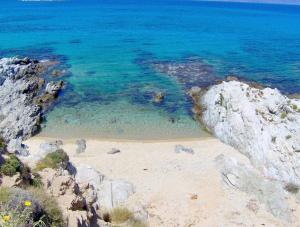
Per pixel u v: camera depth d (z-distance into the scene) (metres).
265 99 36.94
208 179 28.31
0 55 67.75
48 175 18.70
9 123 37.94
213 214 23.73
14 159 17.08
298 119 33.00
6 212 10.11
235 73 59.41
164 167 30.69
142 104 45.50
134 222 21.70
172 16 159.75
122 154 33.41
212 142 36.81
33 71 55.56
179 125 40.50
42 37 89.19
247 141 33.84
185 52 75.56
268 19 165.75
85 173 26.62
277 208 24.47
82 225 14.93
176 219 23.12
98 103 45.50
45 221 12.39
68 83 52.19
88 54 71.31
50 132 38.03
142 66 62.75
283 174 28.70
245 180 27.80
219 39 95.31
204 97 45.28
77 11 167.75
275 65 66.62
